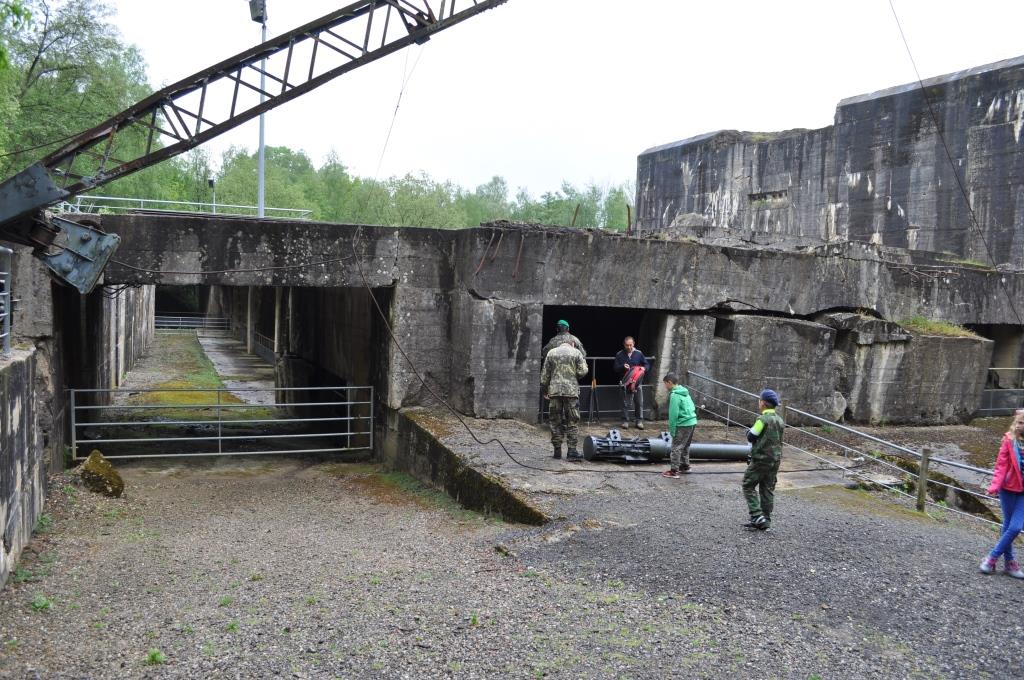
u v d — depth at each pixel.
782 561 7.39
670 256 15.16
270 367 31.66
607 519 8.59
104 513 10.37
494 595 6.80
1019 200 23.55
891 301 18.11
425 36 12.84
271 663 5.57
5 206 7.30
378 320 14.79
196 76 11.87
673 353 15.50
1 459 7.06
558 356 11.10
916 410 17.69
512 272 13.86
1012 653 5.69
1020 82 23.45
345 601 6.85
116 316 22.88
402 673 5.37
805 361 16.27
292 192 49.28
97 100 29.70
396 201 48.19
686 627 6.04
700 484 10.26
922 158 26.20
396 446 13.98
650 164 37.94
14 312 10.72
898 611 6.38
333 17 12.27
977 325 22.47
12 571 7.57
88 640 6.10
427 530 9.60
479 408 13.73
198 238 12.45
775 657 5.56
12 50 27.77
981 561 7.81
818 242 18.97
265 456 15.21
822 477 11.41
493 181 82.56
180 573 7.94
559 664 5.46
